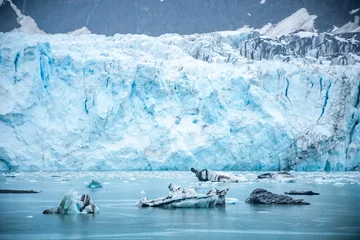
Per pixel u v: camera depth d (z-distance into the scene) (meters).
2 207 135.62
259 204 145.88
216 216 122.31
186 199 136.88
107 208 135.00
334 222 115.75
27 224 109.94
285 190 193.25
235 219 118.44
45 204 141.88
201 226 109.44
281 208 137.75
